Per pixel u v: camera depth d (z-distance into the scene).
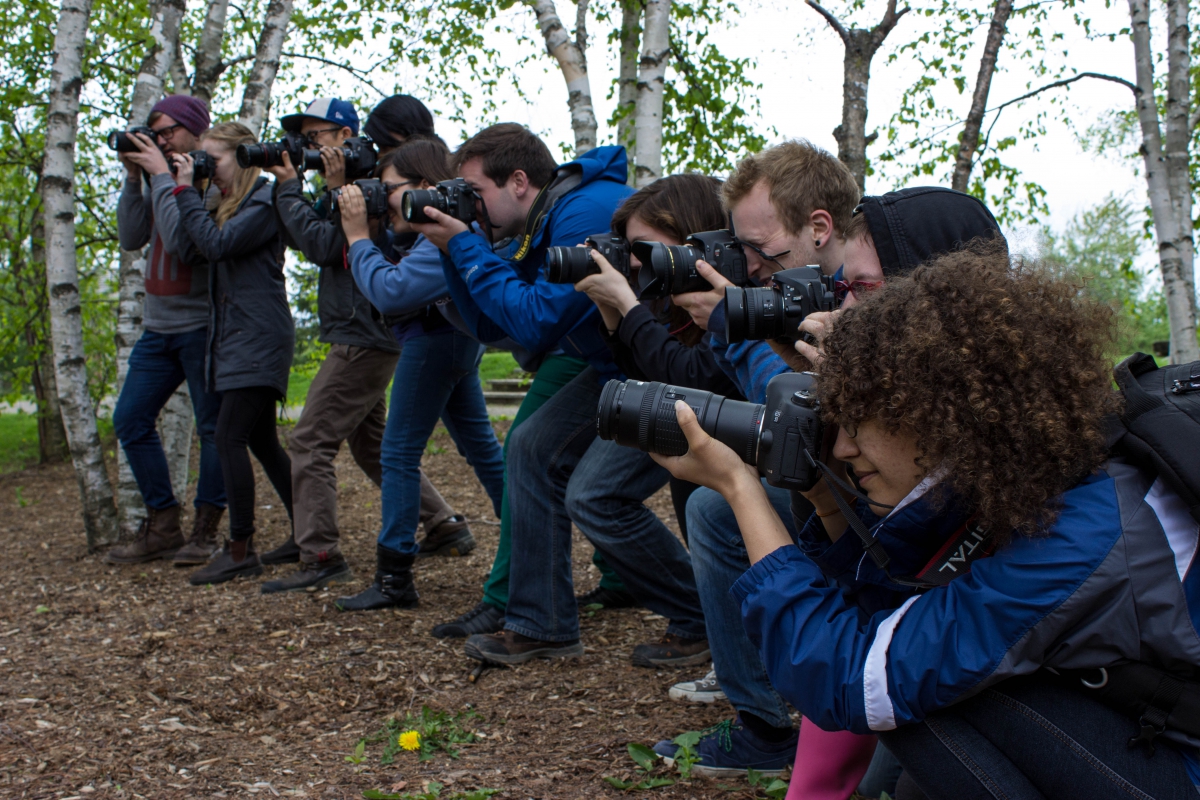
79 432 4.78
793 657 1.32
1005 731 1.26
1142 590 1.13
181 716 2.65
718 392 2.19
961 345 1.14
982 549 1.27
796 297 1.71
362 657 3.09
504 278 2.71
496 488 4.21
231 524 4.12
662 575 2.83
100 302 9.02
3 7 7.41
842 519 1.54
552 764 2.21
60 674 3.01
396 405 3.58
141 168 4.29
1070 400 1.14
